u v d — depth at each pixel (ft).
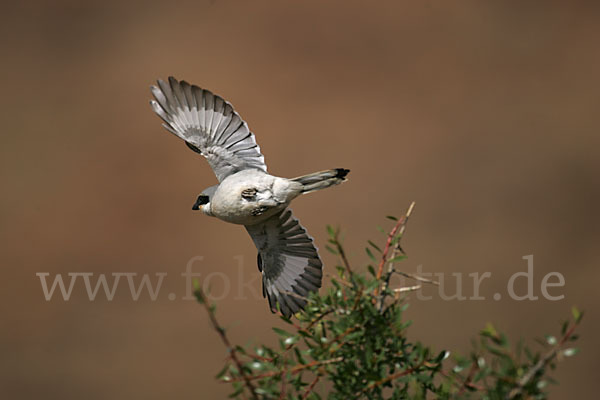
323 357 13.75
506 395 11.91
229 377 13.35
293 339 13.99
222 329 12.82
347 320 14.33
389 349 14.19
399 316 14.21
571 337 11.83
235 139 21.16
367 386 13.66
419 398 12.91
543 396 11.80
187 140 21.54
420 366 13.38
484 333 12.16
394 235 14.65
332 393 13.79
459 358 12.50
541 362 11.81
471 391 12.33
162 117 21.65
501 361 12.03
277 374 13.32
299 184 19.86
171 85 21.39
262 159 20.99
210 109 21.26
